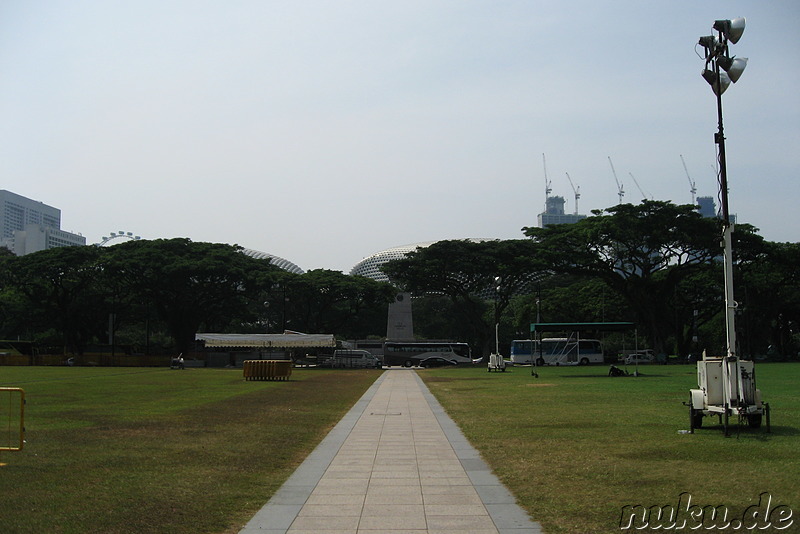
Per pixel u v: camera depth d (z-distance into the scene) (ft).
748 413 50.14
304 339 215.51
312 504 31.65
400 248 515.09
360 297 262.06
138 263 234.58
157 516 29.40
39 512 29.89
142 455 44.52
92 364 236.63
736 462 39.78
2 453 45.11
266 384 125.59
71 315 262.06
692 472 37.01
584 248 221.25
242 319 274.98
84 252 249.55
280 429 58.13
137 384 122.93
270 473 38.96
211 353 237.04
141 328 330.95
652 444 46.85
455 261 239.91
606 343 298.35
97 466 40.63
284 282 252.01
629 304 238.48
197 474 38.45
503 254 239.71
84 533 26.81
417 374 169.99
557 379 137.18
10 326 267.18
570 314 268.41
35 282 252.62
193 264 237.45
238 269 245.65
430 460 42.98
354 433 56.03
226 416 68.23
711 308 251.60
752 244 217.15
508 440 50.70
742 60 49.67
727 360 50.75
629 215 208.64
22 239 617.21
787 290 245.45
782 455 41.86
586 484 34.81
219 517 29.32
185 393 100.27
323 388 114.01
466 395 96.27
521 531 26.94
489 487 34.94
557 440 49.90
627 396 89.71
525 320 275.80
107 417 66.49
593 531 26.84
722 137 51.60
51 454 44.73
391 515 29.55
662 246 215.92
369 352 241.96
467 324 351.25
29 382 127.24
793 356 259.80
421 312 368.68
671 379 132.16
